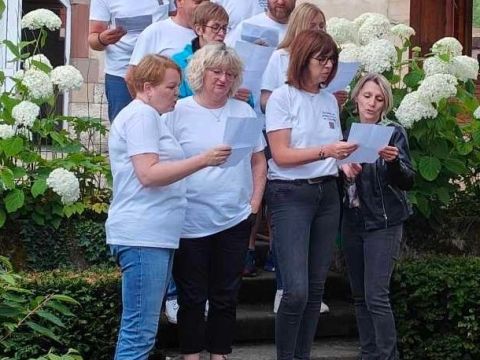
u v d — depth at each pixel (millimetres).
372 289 5555
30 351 5629
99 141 7980
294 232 5332
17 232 6512
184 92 5934
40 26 7059
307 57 5348
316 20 5918
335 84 5812
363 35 6984
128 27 6734
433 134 6781
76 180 6430
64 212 6520
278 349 5438
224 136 4836
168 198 4863
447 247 6992
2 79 7180
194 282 5309
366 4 9445
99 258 6566
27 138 6828
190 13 6316
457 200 7207
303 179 5359
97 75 10039
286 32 6039
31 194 6555
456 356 6203
